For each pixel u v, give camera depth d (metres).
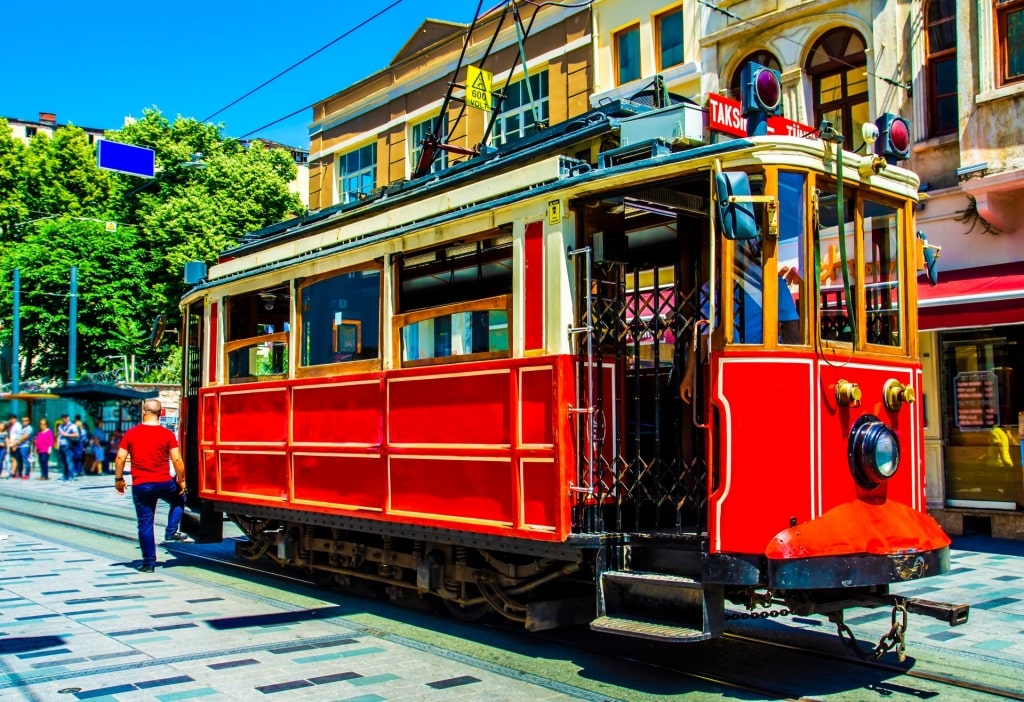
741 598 5.72
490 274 6.76
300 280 8.60
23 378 37.06
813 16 13.02
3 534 12.68
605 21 16.61
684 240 6.58
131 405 26.70
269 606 8.04
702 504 6.06
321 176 24.92
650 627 5.38
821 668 5.96
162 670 5.79
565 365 5.94
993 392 11.18
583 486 5.91
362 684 5.51
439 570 7.46
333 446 7.96
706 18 14.49
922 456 6.16
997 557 9.88
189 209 34.88
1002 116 10.80
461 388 6.68
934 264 6.55
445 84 21.16
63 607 7.85
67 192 42.97
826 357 5.51
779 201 5.46
